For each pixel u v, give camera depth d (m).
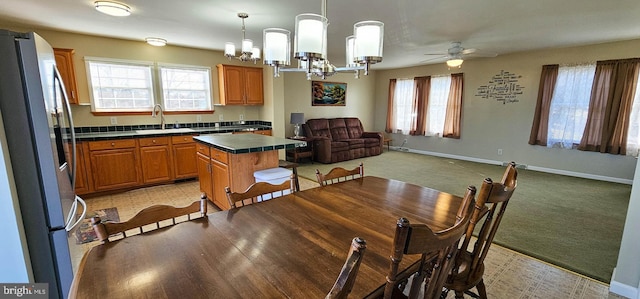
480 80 6.16
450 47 4.86
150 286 0.88
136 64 4.55
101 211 3.36
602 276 2.14
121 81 4.47
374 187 1.94
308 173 5.26
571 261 2.34
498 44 4.71
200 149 3.72
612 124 4.60
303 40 1.33
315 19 1.33
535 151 5.55
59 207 1.58
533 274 2.17
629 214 1.89
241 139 3.41
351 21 3.37
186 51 4.98
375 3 2.78
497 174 5.20
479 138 6.30
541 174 5.22
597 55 4.69
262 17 3.21
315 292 0.86
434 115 6.96
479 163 6.19
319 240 1.18
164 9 2.94
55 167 1.55
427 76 6.97
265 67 5.64
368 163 6.15
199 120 5.28
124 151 3.99
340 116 7.66
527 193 4.09
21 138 1.45
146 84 4.70
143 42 4.57
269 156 3.22
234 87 5.29
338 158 6.29
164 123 4.91
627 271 1.92
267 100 5.73
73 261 1.85
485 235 1.38
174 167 4.43
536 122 5.39
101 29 3.76
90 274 0.94
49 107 1.54
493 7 2.89
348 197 1.73
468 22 3.42
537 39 4.34
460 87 6.42
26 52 1.42
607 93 4.61
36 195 1.52
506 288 2.01
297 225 1.33
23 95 1.43
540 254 2.44
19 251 1.49
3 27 3.55
